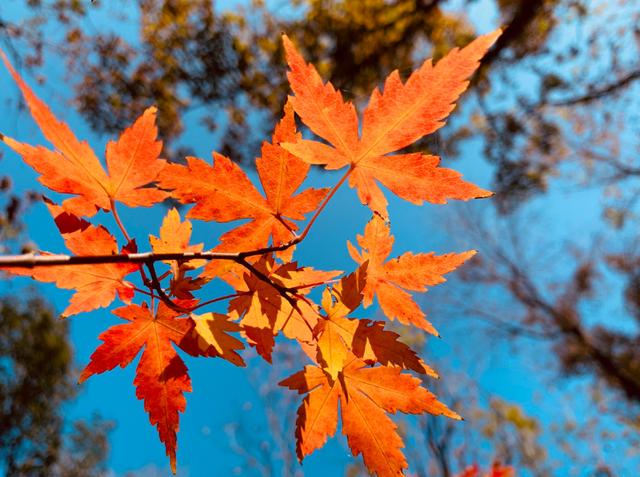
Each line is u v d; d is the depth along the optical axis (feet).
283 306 0.48
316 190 0.48
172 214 0.47
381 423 0.50
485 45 0.42
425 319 0.49
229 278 0.49
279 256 0.49
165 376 0.46
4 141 0.40
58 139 0.40
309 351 0.50
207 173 0.47
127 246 0.44
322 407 0.50
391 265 0.50
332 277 0.50
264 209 0.48
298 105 0.44
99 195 0.44
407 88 0.43
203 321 0.46
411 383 0.50
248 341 0.47
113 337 0.46
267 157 0.48
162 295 0.45
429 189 0.44
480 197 0.44
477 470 1.78
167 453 0.46
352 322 0.47
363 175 0.46
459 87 0.42
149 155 0.45
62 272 0.43
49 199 0.42
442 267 0.50
